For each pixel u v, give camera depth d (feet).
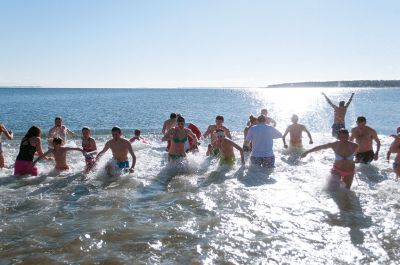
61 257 16.48
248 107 178.50
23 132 71.36
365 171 32.04
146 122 95.81
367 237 18.44
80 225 20.20
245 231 19.31
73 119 102.99
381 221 20.51
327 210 22.39
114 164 31.71
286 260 16.15
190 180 29.99
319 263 15.85
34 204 23.90
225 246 17.53
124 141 32.30
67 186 28.27
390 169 32.71
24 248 17.38
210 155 38.19
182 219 21.08
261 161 34.32
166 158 40.24
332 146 27.58
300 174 31.63
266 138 34.42
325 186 27.32
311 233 18.99
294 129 44.01
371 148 34.88
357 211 22.17
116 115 117.70
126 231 19.30
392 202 23.76
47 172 32.83
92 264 15.81
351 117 109.40
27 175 31.48
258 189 27.07
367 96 322.34
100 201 24.52
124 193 26.37
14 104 183.01
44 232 19.25
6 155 42.80
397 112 124.88
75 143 52.60
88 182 29.45
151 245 17.65
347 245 17.57
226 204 23.72
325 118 118.93
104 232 19.13
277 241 18.07
